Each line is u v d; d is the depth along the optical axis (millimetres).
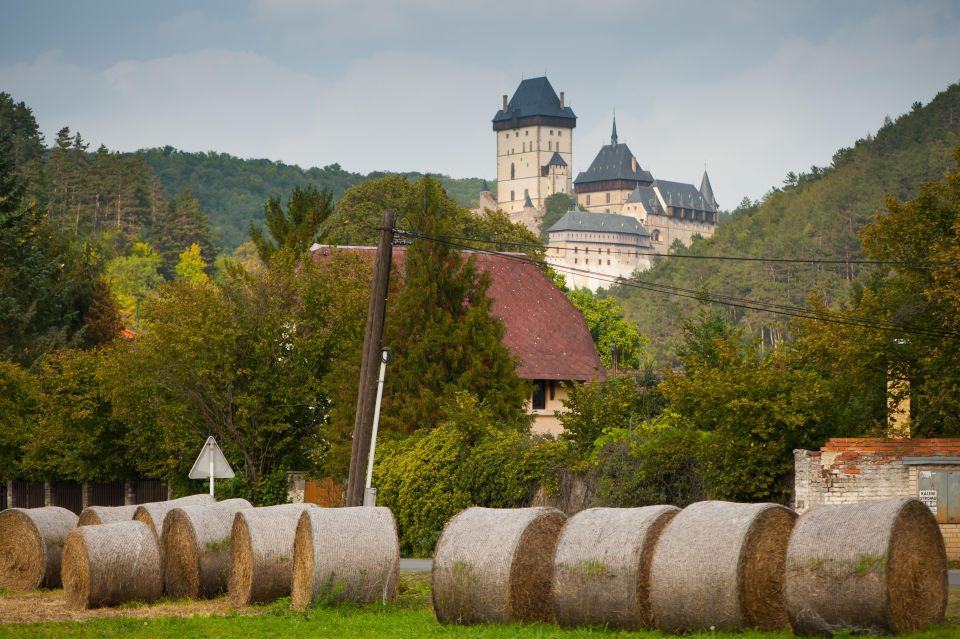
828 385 81250
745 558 44531
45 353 185750
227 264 127625
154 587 62750
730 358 80562
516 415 104500
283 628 50469
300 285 122375
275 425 117188
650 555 46562
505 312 161750
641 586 46312
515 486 89438
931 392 84938
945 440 73000
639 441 83625
